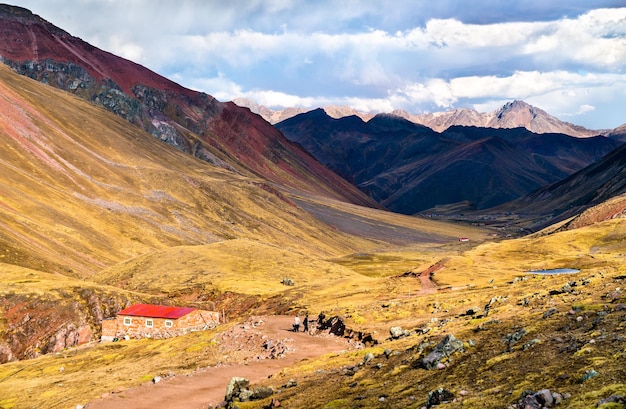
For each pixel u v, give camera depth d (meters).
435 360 33.06
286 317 91.69
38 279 132.25
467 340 36.06
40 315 114.25
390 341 49.25
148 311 108.00
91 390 54.19
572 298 42.62
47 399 54.81
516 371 27.03
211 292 148.00
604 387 20.86
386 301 87.25
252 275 170.00
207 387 45.19
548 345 29.81
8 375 78.12
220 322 121.62
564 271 128.50
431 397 25.73
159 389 45.84
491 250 193.00
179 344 77.25
